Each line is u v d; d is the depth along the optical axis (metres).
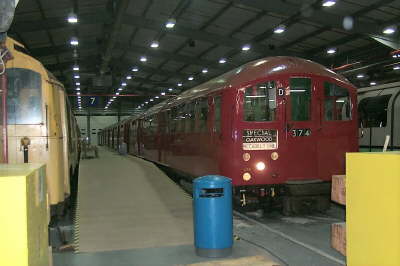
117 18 18.95
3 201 2.29
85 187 11.05
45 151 6.93
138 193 10.40
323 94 8.67
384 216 3.21
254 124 8.29
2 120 6.81
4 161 6.75
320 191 8.41
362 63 22.34
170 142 14.02
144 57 28.81
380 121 14.84
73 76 38.25
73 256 5.82
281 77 8.44
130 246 6.36
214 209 5.68
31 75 6.91
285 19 18.12
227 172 8.36
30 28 19.73
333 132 8.71
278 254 6.15
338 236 5.52
